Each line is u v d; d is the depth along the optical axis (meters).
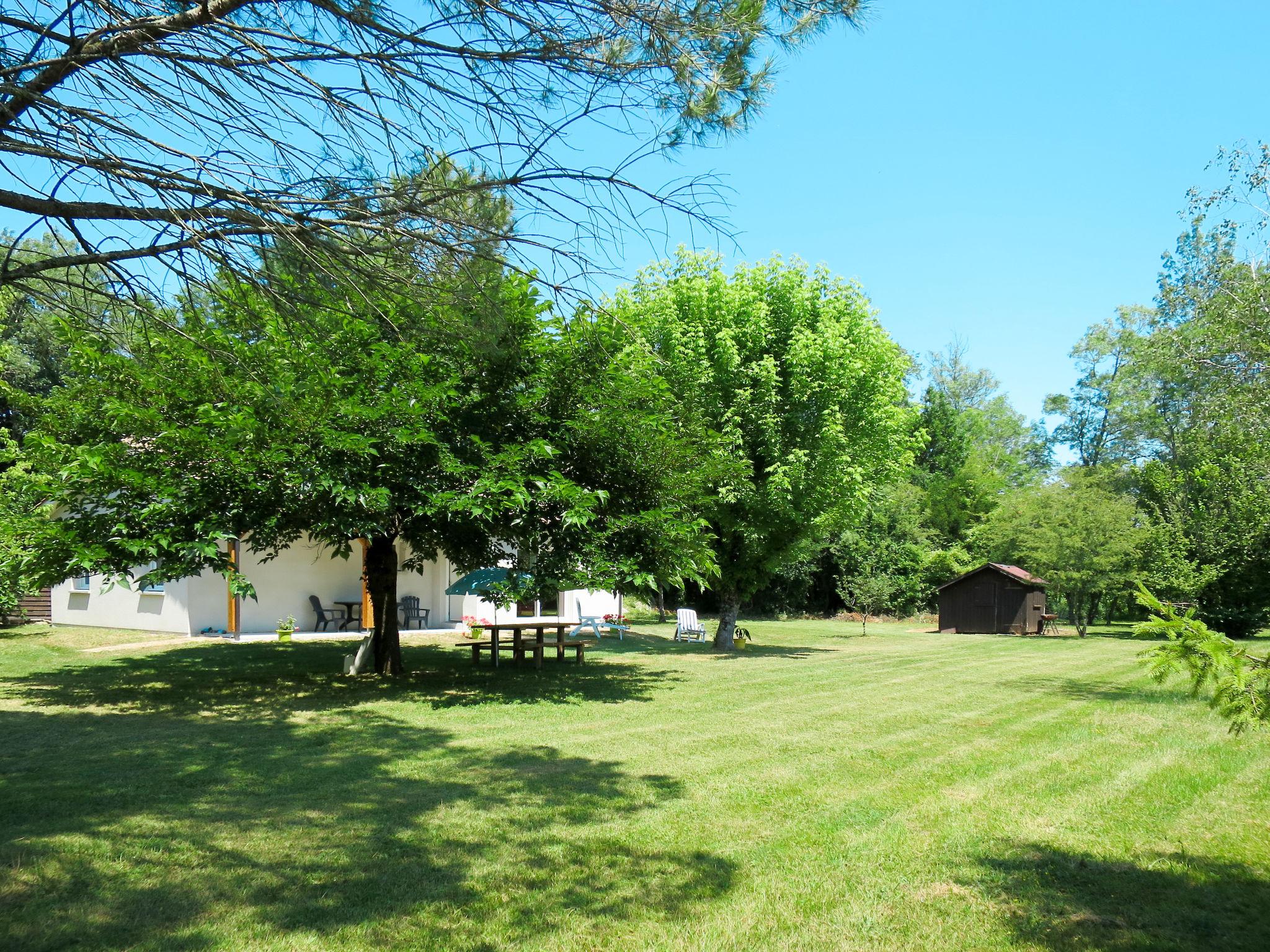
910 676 14.21
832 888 4.55
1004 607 25.98
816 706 10.85
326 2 3.71
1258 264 10.12
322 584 22.08
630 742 8.45
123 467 10.87
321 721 9.73
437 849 5.11
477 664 15.79
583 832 5.46
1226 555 24.19
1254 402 9.66
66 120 3.54
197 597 20.19
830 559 35.88
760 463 18.17
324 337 4.74
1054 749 8.05
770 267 18.69
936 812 5.95
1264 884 4.64
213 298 4.29
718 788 6.61
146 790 6.43
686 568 12.73
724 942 3.91
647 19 3.94
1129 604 25.02
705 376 17.31
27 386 21.66
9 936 3.81
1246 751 7.93
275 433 10.57
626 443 12.63
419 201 4.09
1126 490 33.28
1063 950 3.86
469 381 12.35
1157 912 4.28
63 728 9.16
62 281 4.08
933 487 41.59
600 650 19.72
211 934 3.90
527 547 12.33
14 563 11.00
